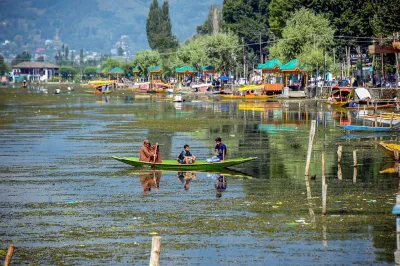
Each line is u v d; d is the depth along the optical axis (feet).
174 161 253.03
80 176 236.43
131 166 255.91
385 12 560.61
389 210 180.55
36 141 338.34
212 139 342.85
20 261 141.69
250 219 172.35
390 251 145.69
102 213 180.96
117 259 142.31
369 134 357.82
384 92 538.47
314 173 239.30
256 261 140.46
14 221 172.86
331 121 437.17
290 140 336.70
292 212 179.52
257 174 238.68
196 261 140.67
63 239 156.46
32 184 222.48
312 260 140.87
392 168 247.50
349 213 177.78
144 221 171.83
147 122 444.14
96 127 411.54
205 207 186.70
